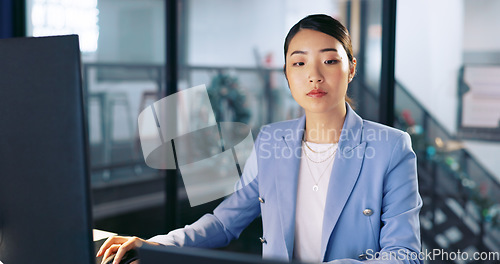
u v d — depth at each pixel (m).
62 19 4.09
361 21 3.26
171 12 3.99
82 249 0.88
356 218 1.29
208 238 1.43
